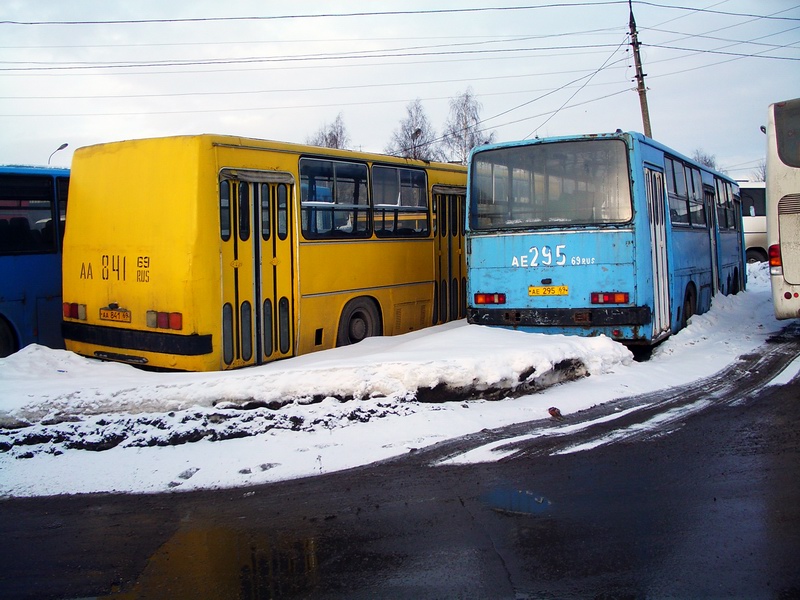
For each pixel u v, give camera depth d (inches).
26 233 426.3
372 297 446.0
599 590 156.9
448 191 521.7
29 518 205.5
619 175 395.9
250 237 359.6
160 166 344.5
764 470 230.2
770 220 423.8
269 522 199.5
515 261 415.8
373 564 172.7
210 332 335.9
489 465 240.7
